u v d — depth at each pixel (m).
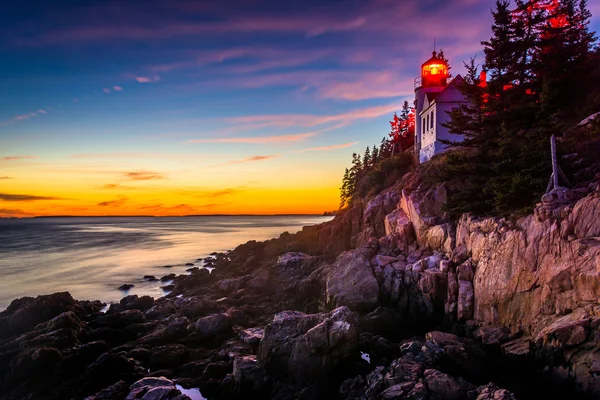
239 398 17.56
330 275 29.16
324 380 18.14
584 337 15.14
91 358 21.11
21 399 18.22
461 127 31.14
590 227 17.20
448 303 23.97
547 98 23.27
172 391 16.06
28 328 26.16
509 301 20.17
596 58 31.70
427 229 30.02
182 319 25.28
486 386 14.89
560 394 15.44
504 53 30.81
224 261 52.84
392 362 17.78
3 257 72.69
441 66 52.06
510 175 23.06
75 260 68.25
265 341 19.33
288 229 171.00
